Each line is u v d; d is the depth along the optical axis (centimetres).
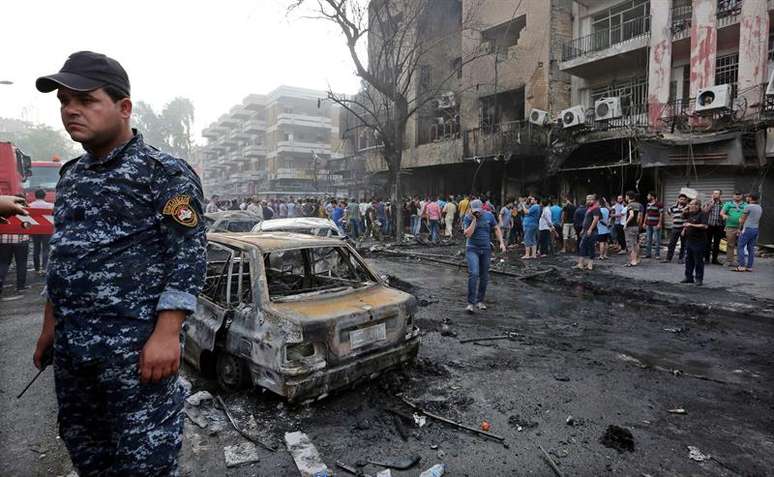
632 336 583
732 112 1394
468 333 586
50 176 1454
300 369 332
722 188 1459
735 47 1470
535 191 2083
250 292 381
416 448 308
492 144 2031
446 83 2597
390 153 1964
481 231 696
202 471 277
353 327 364
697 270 883
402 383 411
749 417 363
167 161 174
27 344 517
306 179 4950
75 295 161
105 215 162
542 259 1291
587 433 332
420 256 1342
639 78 1809
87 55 165
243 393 378
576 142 1819
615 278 963
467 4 2405
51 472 278
